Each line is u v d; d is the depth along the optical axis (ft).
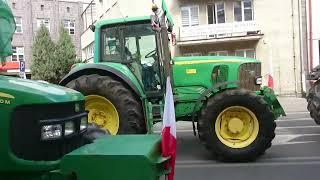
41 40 160.35
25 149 12.93
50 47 160.25
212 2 96.02
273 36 91.15
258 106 27.04
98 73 28.78
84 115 14.74
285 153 29.68
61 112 13.50
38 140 13.01
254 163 26.99
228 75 29.96
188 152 31.12
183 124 48.01
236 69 29.99
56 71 159.12
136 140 14.29
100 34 30.71
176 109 29.48
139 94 27.91
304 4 87.81
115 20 30.40
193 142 35.47
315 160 27.27
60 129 13.34
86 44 146.72
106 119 27.91
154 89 29.37
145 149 12.88
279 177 23.35
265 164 26.61
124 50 30.22
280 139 35.37
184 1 97.71
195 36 95.50
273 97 30.27
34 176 13.05
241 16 94.12
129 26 30.14
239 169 25.50
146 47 29.86
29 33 185.06
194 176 24.09
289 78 90.02
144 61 29.76
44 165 12.95
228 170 25.32
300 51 88.89
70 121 13.74
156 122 29.17
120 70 28.35
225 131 27.50
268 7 91.40
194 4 97.40
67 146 13.69
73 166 12.37
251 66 30.63
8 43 15.24
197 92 29.45
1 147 12.79
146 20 30.04
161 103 29.25
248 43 93.45
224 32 93.81
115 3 115.14
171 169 13.66
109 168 12.29
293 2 89.45
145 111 28.04
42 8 189.47
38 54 159.84
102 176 12.30
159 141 14.01
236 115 27.45
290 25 89.92
